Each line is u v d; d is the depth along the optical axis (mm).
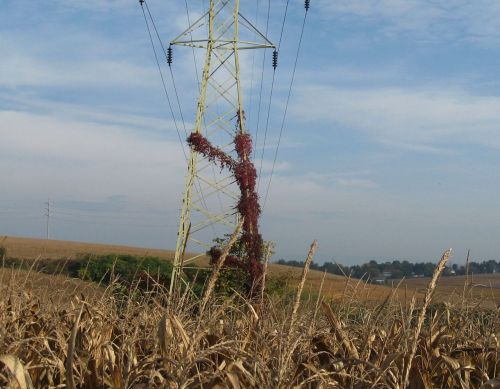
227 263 26703
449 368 7000
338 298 8102
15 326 7523
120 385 5980
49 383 6605
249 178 36344
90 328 7695
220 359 6812
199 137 38219
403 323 7062
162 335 5945
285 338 5840
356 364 6266
